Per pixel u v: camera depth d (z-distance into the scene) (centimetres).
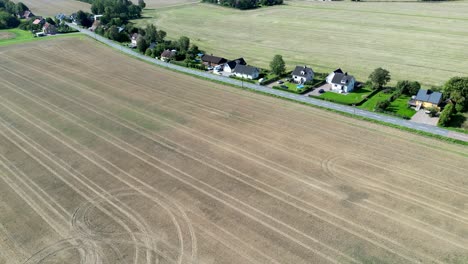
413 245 3800
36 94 8500
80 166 5506
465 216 4169
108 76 9731
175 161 5547
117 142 6178
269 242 3919
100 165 5512
